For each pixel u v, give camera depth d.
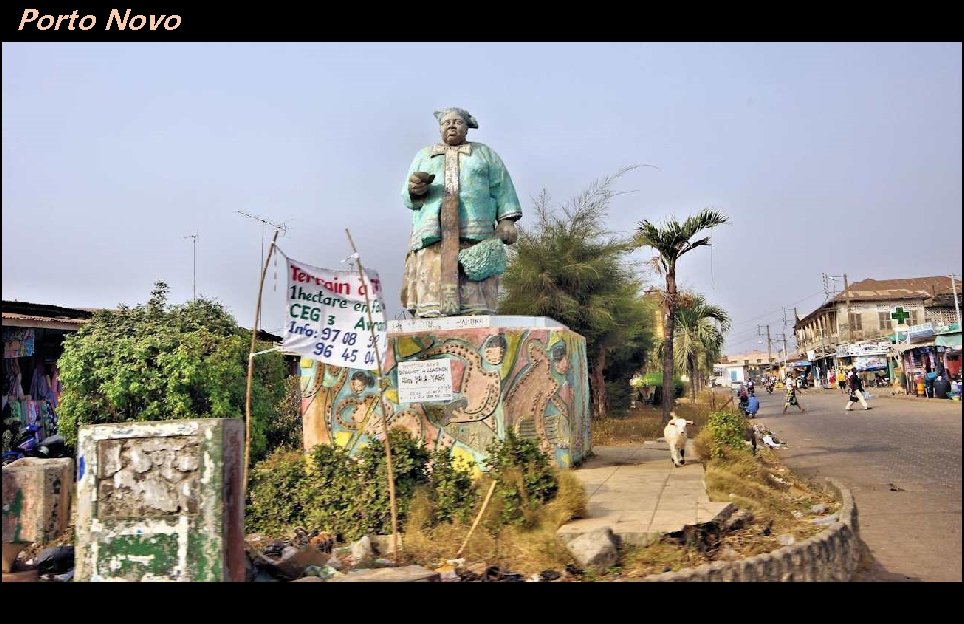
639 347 33.94
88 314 17.39
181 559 6.13
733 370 103.75
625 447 18.41
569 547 7.55
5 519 7.31
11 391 15.64
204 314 15.57
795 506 10.87
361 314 9.08
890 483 13.14
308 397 13.10
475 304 13.39
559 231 28.12
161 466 6.26
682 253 23.28
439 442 12.49
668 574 6.52
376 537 8.40
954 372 35.47
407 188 13.52
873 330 64.12
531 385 12.95
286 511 9.28
